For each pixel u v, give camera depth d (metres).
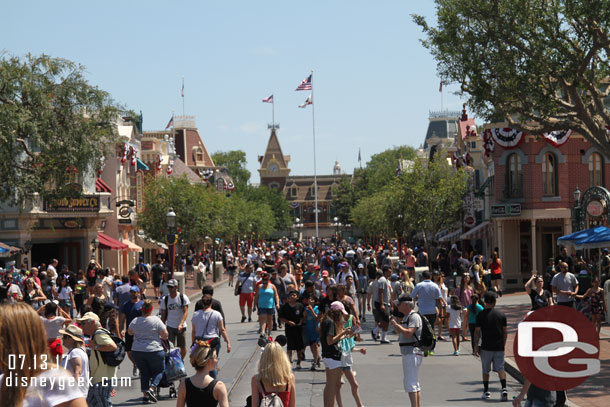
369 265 27.31
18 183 30.31
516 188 41.44
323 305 17.52
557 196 40.81
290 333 17.81
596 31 24.14
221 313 15.20
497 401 13.88
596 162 41.22
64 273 28.53
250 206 106.12
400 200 56.81
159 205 54.25
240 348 21.20
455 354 19.88
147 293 42.72
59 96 30.88
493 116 27.52
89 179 45.31
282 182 186.62
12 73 28.89
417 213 55.22
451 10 26.34
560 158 40.84
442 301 19.36
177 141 116.44
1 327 3.76
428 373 17.17
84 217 43.59
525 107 27.17
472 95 27.39
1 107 27.62
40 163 31.42
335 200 150.75
